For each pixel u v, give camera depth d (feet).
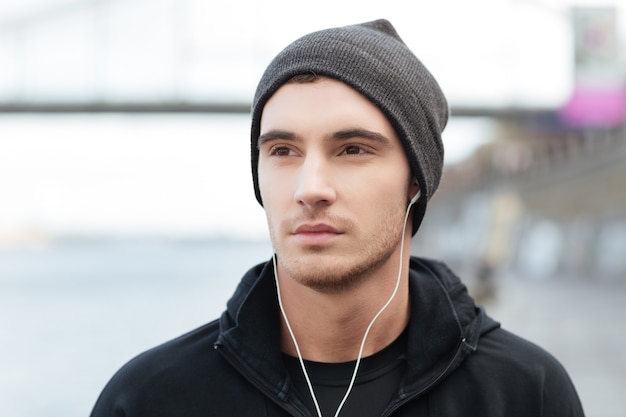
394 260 4.36
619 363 24.07
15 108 37.35
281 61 4.25
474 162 100.32
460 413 4.31
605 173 70.33
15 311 39.55
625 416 16.72
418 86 4.42
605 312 41.29
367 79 4.14
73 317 36.01
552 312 41.68
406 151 4.33
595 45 37.93
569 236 79.66
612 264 67.46
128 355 24.86
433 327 4.42
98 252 172.55
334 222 3.96
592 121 39.47
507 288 61.62
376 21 4.88
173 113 37.78
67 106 37.19
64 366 23.06
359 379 4.34
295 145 4.11
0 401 18.61
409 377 4.29
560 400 4.50
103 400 4.42
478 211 101.86
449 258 98.37
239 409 4.25
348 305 4.22
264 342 4.33
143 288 54.24
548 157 84.99
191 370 4.38
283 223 4.06
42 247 207.72
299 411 4.18
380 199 4.11
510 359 4.52
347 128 4.04
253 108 4.44
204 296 46.29
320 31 4.34
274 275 4.51
